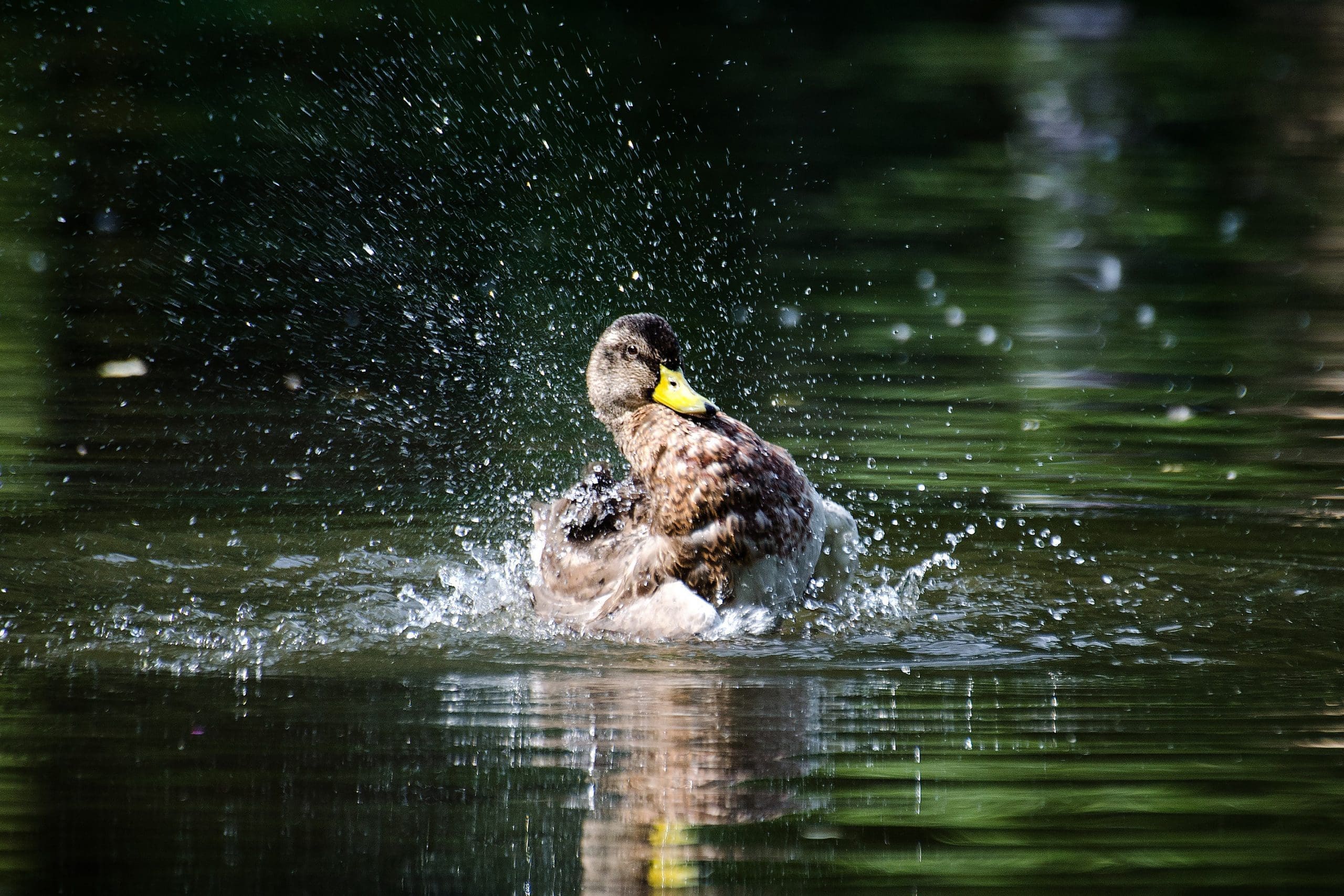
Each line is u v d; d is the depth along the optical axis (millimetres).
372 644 8789
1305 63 34250
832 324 17219
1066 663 8344
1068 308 17953
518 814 6125
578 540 10055
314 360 15773
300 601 9633
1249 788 6355
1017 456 12773
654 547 9305
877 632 9016
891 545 10727
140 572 10062
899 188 24516
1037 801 6250
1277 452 12859
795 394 14617
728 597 9234
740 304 17969
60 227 20438
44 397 14227
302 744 6953
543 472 12664
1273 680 7949
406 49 29609
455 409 14320
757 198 23594
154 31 29969
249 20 30344
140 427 13461
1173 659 8375
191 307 17453
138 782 6461
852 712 7414
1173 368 15477
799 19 37906
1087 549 10664
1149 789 6348
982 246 21062
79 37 29672
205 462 12578
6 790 6344
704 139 27406
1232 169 25844
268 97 26875
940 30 38906
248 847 5816
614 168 24828
